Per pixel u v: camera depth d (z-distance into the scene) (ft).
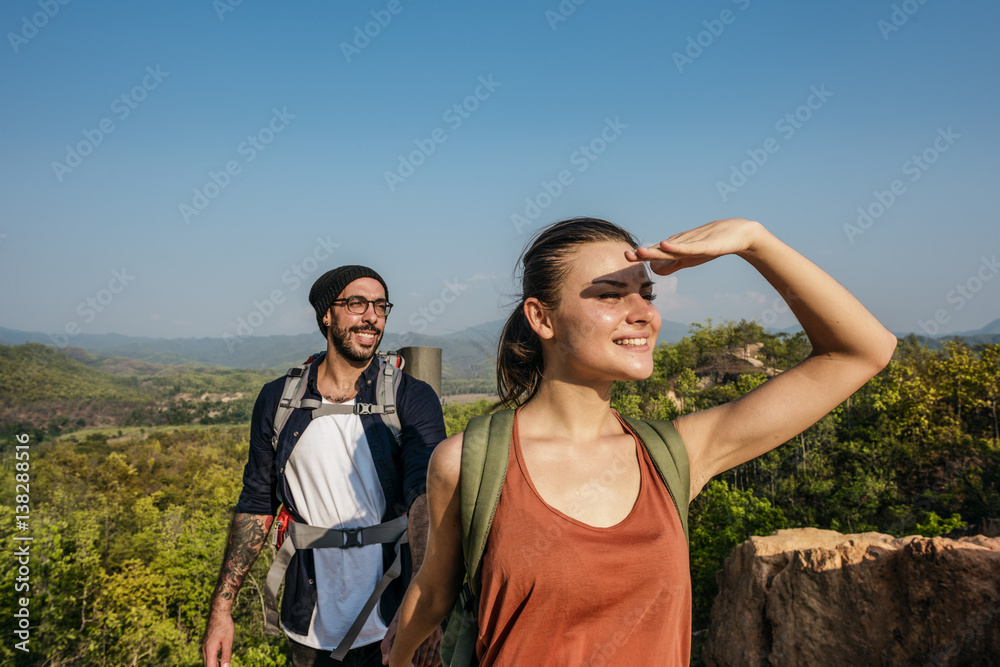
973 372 176.76
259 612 95.20
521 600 3.47
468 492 3.67
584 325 3.65
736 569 58.08
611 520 3.67
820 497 157.69
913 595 38.32
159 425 317.22
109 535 161.68
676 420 4.45
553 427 3.97
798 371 4.11
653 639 3.48
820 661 43.96
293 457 8.03
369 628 7.73
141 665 87.15
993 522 120.88
